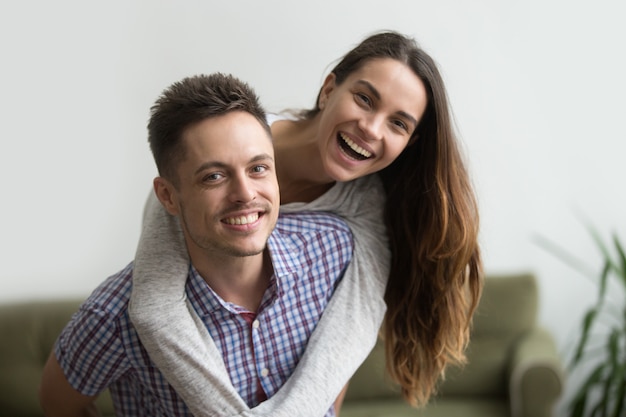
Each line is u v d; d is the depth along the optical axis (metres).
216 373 1.10
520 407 2.46
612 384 2.59
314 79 2.61
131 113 2.60
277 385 1.19
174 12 2.54
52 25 2.51
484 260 2.85
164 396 1.15
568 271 2.86
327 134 1.26
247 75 2.59
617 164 2.77
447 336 1.46
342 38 2.59
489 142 2.75
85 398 1.18
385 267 1.35
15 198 2.60
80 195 2.63
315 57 2.60
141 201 2.66
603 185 2.79
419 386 1.53
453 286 1.42
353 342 1.22
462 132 2.74
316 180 1.34
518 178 2.79
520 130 2.75
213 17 2.55
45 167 2.59
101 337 1.09
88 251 2.67
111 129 2.60
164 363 1.08
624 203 2.79
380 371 2.63
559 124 2.75
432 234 1.36
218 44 2.57
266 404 1.14
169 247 1.11
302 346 1.21
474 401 2.62
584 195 2.79
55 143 2.58
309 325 1.22
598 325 2.90
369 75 1.22
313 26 2.58
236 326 1.14
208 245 1.01
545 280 2.86
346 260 1.29
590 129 2.75
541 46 2.69
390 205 1.40
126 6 2.52
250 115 1.00
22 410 2.46
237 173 0.97
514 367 2.49
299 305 1.21
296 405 1.13
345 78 1.27
